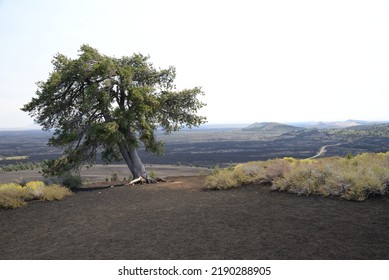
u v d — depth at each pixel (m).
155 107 21.98
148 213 11.28
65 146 21.53
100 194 16.69
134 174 22.05
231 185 15.44
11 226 11.09
